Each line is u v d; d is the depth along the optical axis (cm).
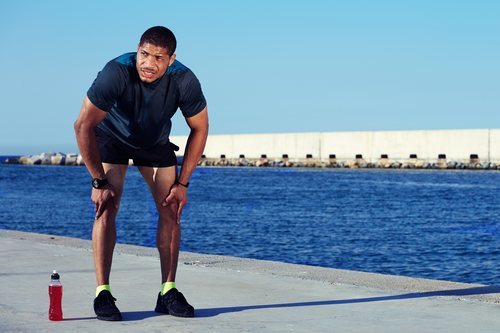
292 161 7862
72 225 2339
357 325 475
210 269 716
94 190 494
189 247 1684
